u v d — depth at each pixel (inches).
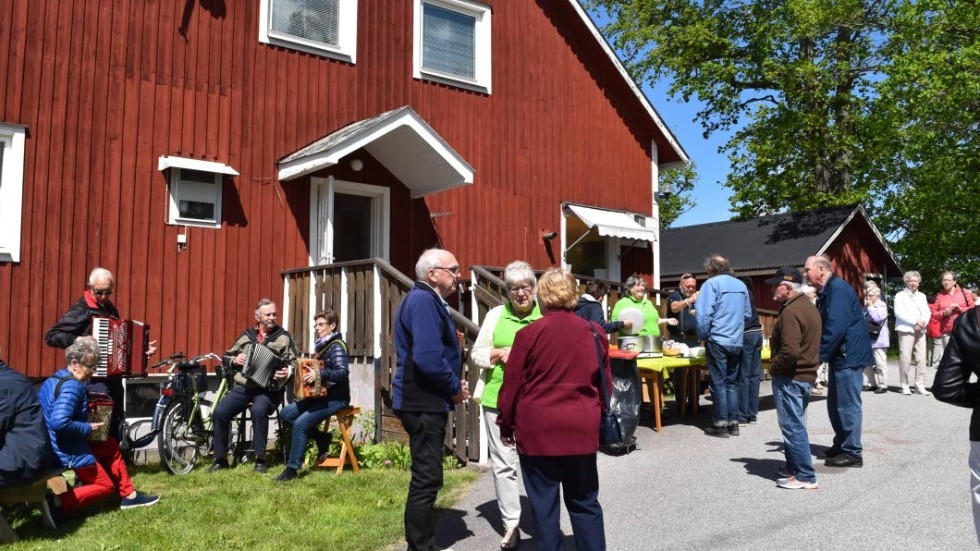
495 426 194.5
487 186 469.4
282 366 290.2
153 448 319.6
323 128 404.2
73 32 332.8
